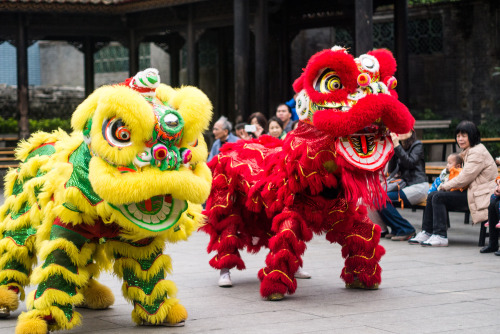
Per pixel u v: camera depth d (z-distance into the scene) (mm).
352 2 17797
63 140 5191
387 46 23078
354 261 6152
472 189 8438
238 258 6477
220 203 6535
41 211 4969
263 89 16672
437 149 16391
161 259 4871
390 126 5414
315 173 5707
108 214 4461
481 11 22047
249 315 5277
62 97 29047
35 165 5172
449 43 22562
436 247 8531
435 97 22844
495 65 21953
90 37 22781
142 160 4340
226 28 23203
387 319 5074
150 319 4840
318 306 5562
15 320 5176
